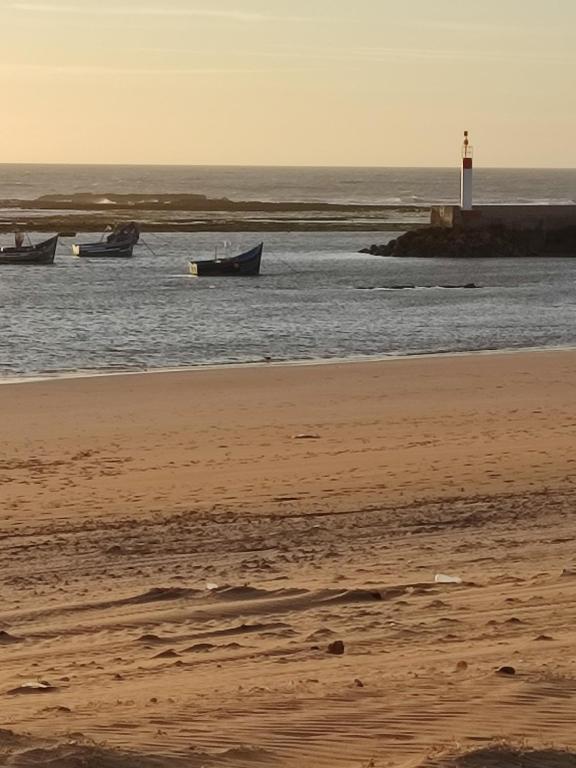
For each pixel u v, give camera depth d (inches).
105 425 1056.8
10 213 6353.3
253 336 1843.0
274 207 7190.0
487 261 3695.9
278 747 264.5
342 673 358.6
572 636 403.2
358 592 499.5
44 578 567.2
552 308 2331.4
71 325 1956.2
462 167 3988.7
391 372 1414.9
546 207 4005.9
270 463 892.0
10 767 233.5
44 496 779.4
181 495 781.3
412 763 243.4
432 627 431.8
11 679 378.6
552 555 591.2
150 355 1625.2
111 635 449.4
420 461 899.4
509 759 242.5
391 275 3132.4
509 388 1291.8
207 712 300.7
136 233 3816.4
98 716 303.3
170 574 569.6
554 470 868.0
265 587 525.3
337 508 738.8
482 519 698.8
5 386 1285.7
